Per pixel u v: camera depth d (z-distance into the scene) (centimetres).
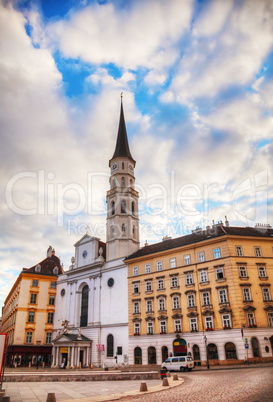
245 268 4550
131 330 5366
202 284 4725
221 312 4362
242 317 4219
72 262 7275
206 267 4769
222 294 4472
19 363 6431
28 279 7231
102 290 6238
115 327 5678
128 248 6462
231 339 4181
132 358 5178
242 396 1529
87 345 5884
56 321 7056
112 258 6412
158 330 5000
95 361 5716
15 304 7450
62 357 5916
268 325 4238
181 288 4950
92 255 6806
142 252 6000
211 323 4447
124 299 5722
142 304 5375
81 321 6500
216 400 1469
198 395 1670
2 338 1694
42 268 7675
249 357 4012
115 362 5369
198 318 4594
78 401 1641
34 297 7169
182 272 5028
